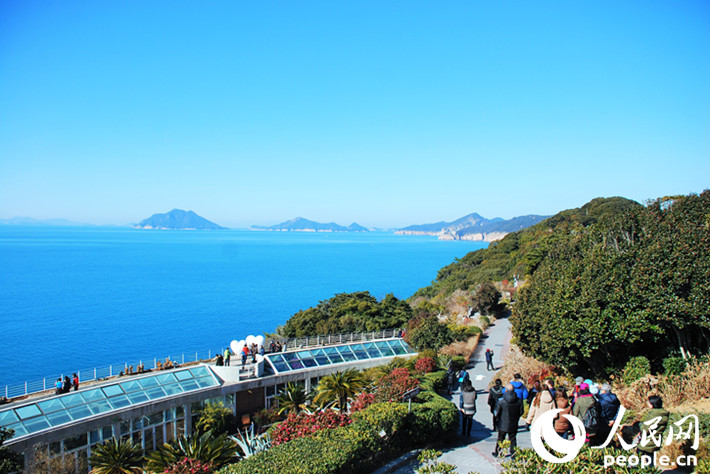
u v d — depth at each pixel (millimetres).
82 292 136500
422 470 10820
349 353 36875
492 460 14055
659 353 20750
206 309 111812
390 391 17500
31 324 93625
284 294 136875
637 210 27516
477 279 86875
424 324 37812
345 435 13227
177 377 28922
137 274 183125
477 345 39812
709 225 21219
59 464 22453
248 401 30844
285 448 12430
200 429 27766
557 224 106688
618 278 20547
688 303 18891
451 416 16281
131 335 84875
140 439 25703
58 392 29734
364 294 65812
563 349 21469
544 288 24328
